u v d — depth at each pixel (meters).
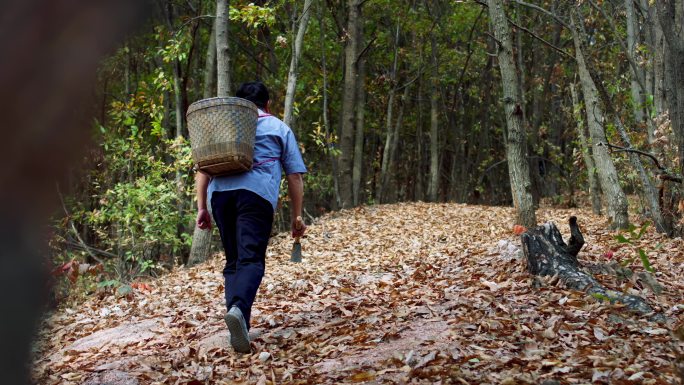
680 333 3.05
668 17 5.13
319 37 18.69
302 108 19.86
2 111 0.58
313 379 3.52
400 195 29.75
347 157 18.50
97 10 0.59
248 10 11.30
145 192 10.91
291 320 4.95
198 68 19.12
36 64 0.58
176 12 17.89
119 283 7.12
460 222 14.47
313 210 23.08
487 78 25.34
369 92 23.39
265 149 4.38
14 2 0.57
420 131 25.92
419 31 21.14
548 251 5.46
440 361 3.58
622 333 4.05
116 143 10.48
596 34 18.41
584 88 11.98
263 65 20.14
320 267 8.30
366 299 5.41
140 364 4.12
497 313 4.52
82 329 5.46
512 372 3.33
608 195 11.73
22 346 0.65
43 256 0.66
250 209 4.26
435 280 5.97
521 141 10.59
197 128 4.07
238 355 4.12
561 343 3.86
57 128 0.60
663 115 9.77
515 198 10.61
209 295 6.62
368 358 3.81
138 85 14.73
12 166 0.59
